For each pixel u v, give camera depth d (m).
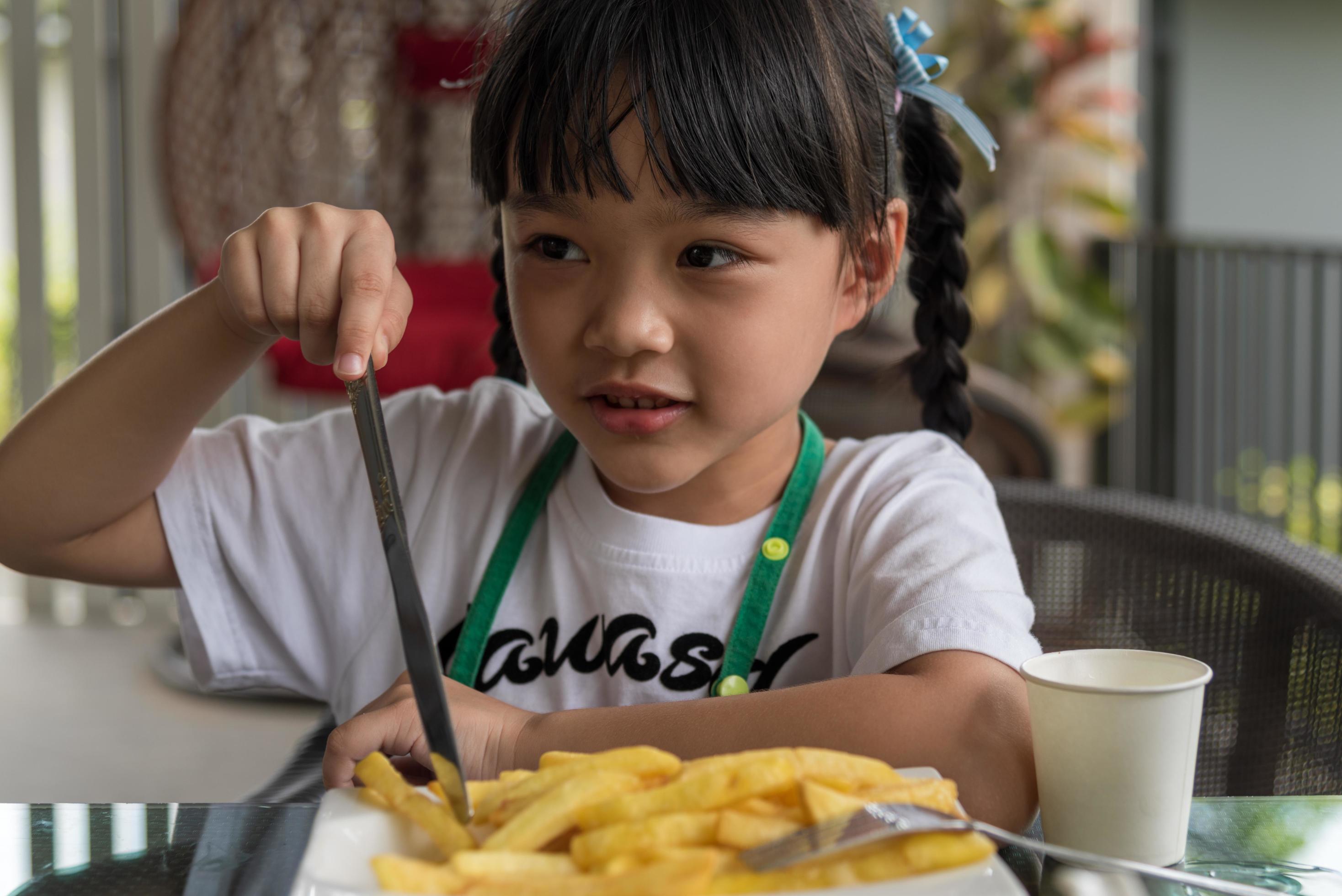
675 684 0.95
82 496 0.92
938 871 0.47
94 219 3.29
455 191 3.04
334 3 2.95
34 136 3.29
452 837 0.50
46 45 3.31
